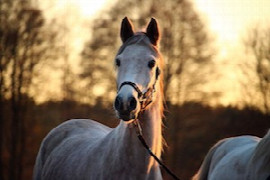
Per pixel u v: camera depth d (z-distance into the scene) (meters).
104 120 20.88
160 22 21.53
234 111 23.62
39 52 24.14
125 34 6.28
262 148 5.93
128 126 5.98
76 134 7.78
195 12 21.97
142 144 5.95
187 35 21.72
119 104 5.60
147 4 21.69
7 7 24.59
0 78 23.94
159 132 6.12
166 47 21.23
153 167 6.07
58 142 7.89
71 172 6.80
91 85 21.61
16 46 24.16
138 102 5.70
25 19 24.59
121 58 5.87
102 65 21.39
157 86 6.02
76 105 22.70
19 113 24.14
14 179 24.50
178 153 21.92
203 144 22.12
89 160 6.55
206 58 21.62
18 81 24.02
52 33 24.52
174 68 21.11
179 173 21.94
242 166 6.24
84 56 21.75
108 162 6.20
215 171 6.69
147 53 5.87
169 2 21.86
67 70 23.45
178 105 21.33
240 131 23.64
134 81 5.70
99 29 21.69
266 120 23.98
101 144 6.52
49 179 7.35
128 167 6.00
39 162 8.07
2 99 24.12
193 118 21.81
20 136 24.41
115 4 21.81
